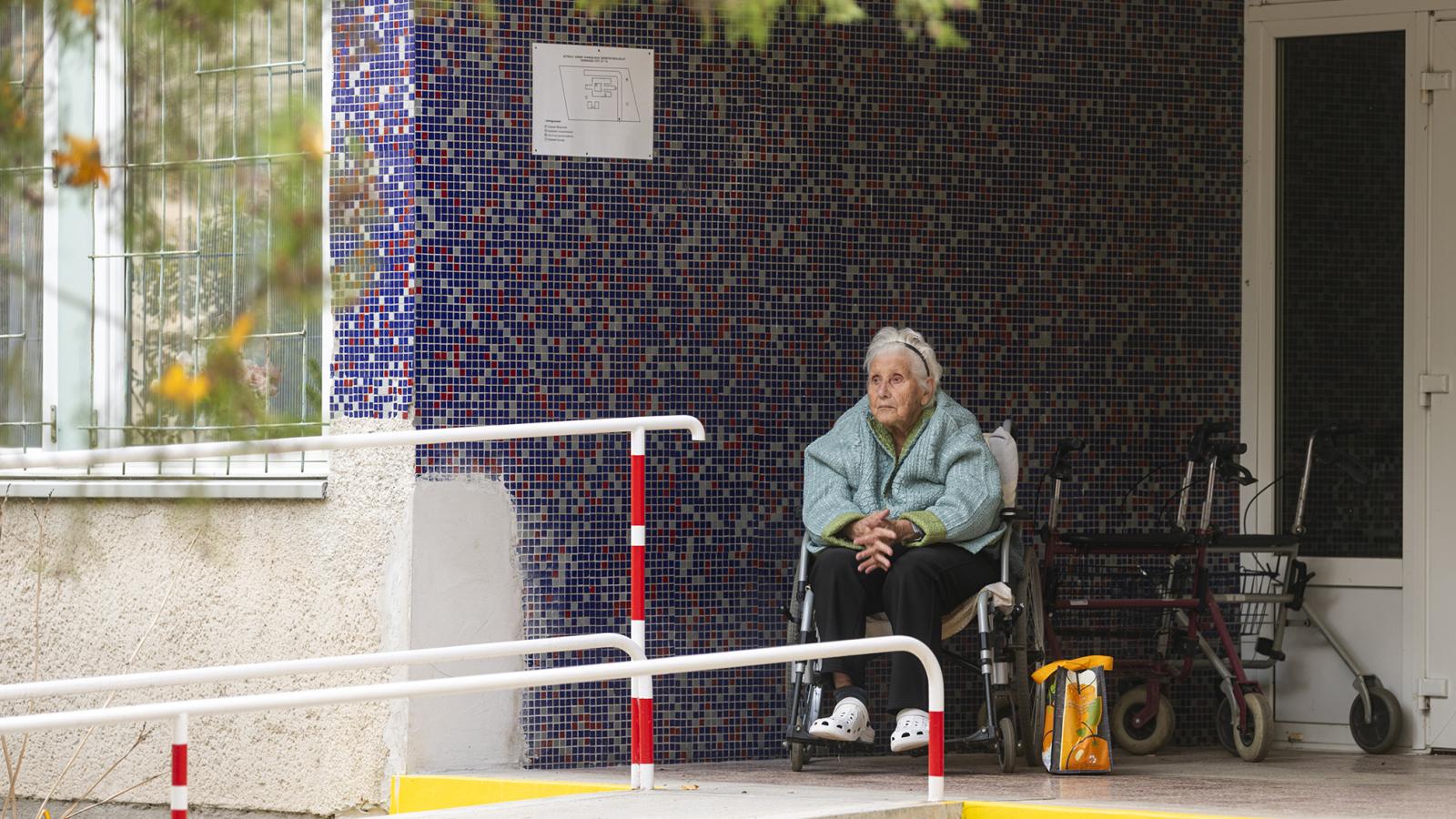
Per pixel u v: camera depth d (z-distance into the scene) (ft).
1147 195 76.74
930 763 52.47
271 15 30.14
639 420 57.67
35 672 70.23
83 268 69.56
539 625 67.00
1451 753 74.18
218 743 68.03
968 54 74.23
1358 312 77.20
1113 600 71.15
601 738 67.56
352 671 65.36
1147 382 76.59
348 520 66.08
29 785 71.20
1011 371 74.64
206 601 67.97
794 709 63.57
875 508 64.90
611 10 68.54
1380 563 76.07
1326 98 77.51
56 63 31.73
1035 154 75.15
